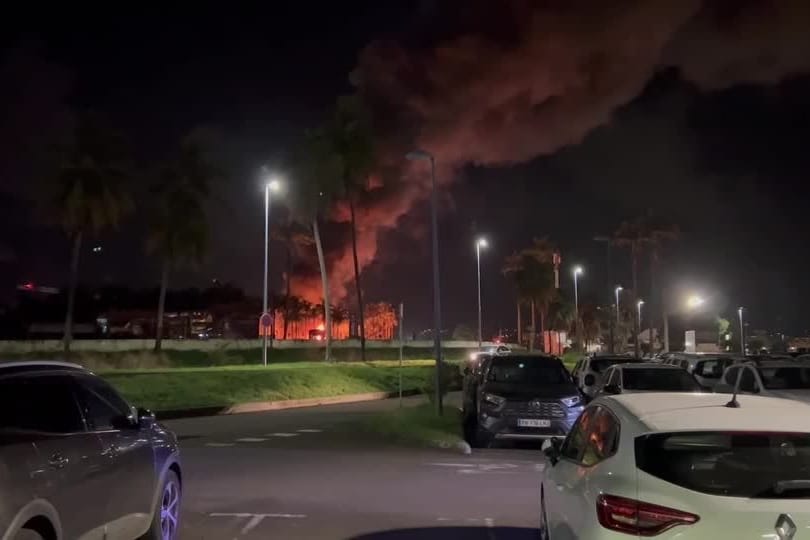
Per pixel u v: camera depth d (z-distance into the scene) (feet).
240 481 40.29
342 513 32.40
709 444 15.81
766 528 14.02
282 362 171.01
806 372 51.65
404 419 65.21
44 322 253.44
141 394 92.22
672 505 14.43
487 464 46.42
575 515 17.10
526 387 54.03
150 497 23.25
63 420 19.71
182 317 253.65
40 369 20.20
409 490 37.76
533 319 293.23
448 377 104.94
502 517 31.76
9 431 17.69
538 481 40.37
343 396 108.88
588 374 62.85
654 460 15.44
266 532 29.12
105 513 20.25
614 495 15.17
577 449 20.21
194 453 51.34
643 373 54.08
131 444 22.24
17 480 16.58
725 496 14.40
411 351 223.30
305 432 64.75
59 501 17.87
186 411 83.20
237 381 105.81
